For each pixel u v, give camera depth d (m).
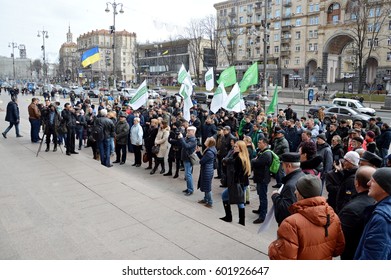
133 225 5.68
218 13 88.81
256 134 11.07
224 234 5.35
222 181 9.20
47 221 5.81
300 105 38.78
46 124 11.98
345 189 4.43
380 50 58.41
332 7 65.00
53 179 8.45
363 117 23.09
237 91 12.75
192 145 8.41
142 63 103.25
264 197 6.88
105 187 7.80
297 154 4.11
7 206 6.52
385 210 2.83
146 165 11.73
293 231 2.80
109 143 11.00
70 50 108.75
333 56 68.44
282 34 74.44
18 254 4.64
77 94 46.66
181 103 19.03
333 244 2.91
